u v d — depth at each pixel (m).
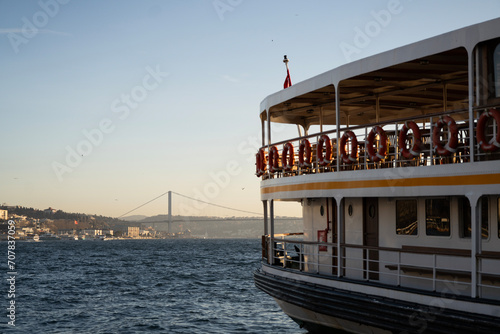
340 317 13.09
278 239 17.16
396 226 13.14
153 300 36.50
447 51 11.70
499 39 9.88
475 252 9.86
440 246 11.95
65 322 28.66
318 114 20.00
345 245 13.33
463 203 11.52
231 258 90.69
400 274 11.75
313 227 16.72
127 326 27.47
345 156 13.45
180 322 28.36
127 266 71.62
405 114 20.06
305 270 16.83
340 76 13.47
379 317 11.84
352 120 21.05
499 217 10.66
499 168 9.62
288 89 16.06
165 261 82.75
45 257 99.00
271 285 16.72
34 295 39.69
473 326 9.73
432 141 11.12
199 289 42.53
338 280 13.38
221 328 26.73
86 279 52.41
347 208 14.85
